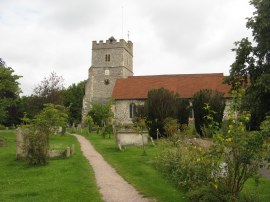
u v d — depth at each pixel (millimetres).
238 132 8984
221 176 9500
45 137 17562
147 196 11047
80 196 11008
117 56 64000
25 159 17969
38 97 41938
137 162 17719
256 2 28000
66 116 37000
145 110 31500
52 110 30000
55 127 31219
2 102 33344
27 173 15141
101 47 64562
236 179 9484
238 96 10008
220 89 49812
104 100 63219
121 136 25656
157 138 28938
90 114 48219
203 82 51875
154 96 31500
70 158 19172
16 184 12984
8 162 18312
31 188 12188
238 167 9203
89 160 18766
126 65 66062
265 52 28328
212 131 9672
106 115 44938
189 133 24281
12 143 29453
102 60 64438
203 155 9453
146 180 13305
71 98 76688
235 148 9070
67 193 11359
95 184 12672
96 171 15383
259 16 27344
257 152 8938
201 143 13711
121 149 23250
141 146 25297
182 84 52312
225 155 9289
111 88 63719
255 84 26562
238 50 29516
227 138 9008
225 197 9172
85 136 38469
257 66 29297
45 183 12945
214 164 9383
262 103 26750
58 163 17453
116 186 12391
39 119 24188
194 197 9945
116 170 15594
